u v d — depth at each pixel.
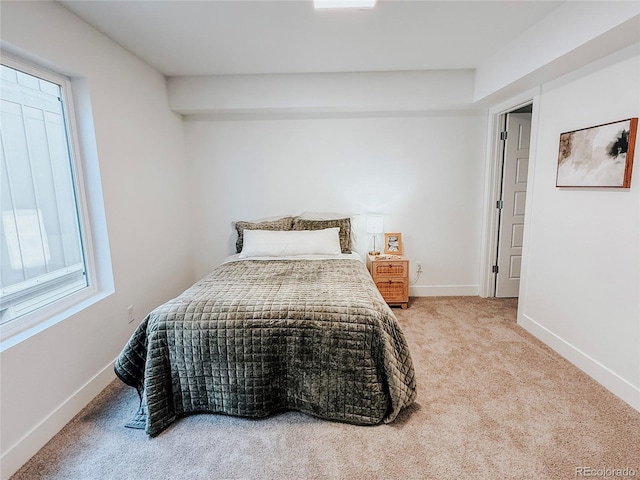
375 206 3.79
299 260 3.08
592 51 1.97
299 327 1.81
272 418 1.86
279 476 1.49
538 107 2.68
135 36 2.34
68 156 2.11
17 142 1.75
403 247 3.85
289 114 3.62
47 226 1.93
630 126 1.85
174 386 1.84
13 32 1.62
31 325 1.75
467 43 2.59
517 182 3.62
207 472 1.52
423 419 1.83
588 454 1.57
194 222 3.80
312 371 1.83
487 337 2.81
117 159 2.42
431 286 3.92
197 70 3.08
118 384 2.24
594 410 1.88
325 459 1.58
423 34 2.41
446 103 3.29
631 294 1.90
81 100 2.13
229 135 3.65
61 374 1.83
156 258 2.98
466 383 2.15
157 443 1.69
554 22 2.09
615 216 1.99
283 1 1.93
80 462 1.58
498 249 3.76
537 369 2.31
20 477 1.50
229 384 1.83
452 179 3.74
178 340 1.82
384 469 1.51
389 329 1.86
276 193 3.76
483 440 1.67
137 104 2.71
